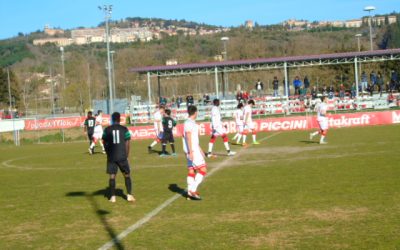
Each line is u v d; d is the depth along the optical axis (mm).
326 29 150750
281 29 153500
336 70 62812
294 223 9188
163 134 23062
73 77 88000
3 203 12930
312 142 25375
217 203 11414
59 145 36000
